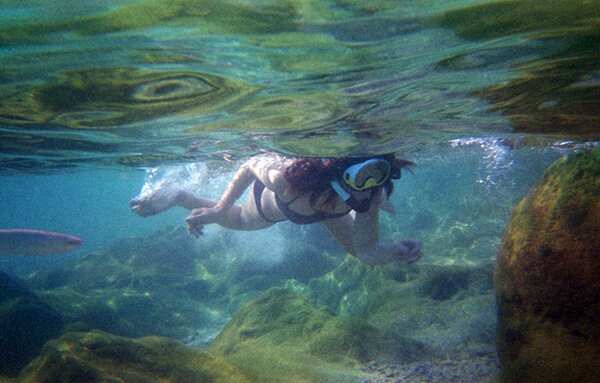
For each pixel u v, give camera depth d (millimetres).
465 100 1486
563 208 1225
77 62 1117
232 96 1375
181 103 1421
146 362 1437
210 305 4289
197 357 1516
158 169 3029
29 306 3217
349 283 3469
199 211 1759
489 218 6199
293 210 1588
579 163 1271
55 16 939
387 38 1044
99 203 47094
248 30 1002
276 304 2260
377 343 1818
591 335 1065
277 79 1253
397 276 3049
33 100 1368
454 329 2088
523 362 1178
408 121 1745
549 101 1504
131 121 1612
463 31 1025
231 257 5312
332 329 1905
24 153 2289
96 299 3967
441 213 7340
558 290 1156
